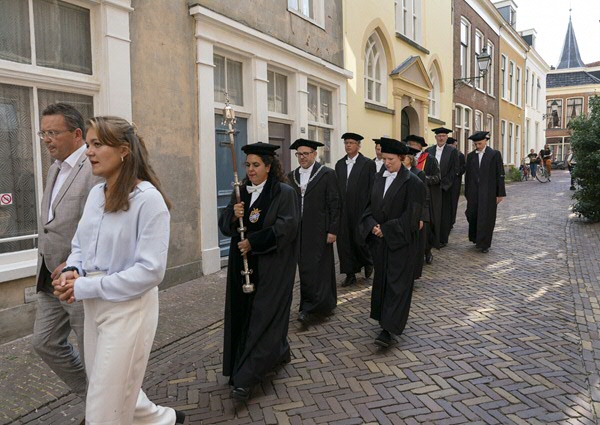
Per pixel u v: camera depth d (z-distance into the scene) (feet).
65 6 15.44
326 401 10.14
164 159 18.60
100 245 6.63
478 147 25.22
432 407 9.79
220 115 21.80
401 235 12.66
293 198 10.76
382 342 12.56
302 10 28.45
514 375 11.11
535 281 19.06
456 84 57.98
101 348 6.40
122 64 16.53
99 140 6.42
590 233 29.71
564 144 143.64
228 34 21.36
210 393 10.59
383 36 38.81
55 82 14.85
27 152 14.51
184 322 14.83
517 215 38.34
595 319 14.65
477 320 14.75
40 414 9.71
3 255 13.65
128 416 6.75
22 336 13.76
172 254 18.93
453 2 55.98
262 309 10.27
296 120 27.40
